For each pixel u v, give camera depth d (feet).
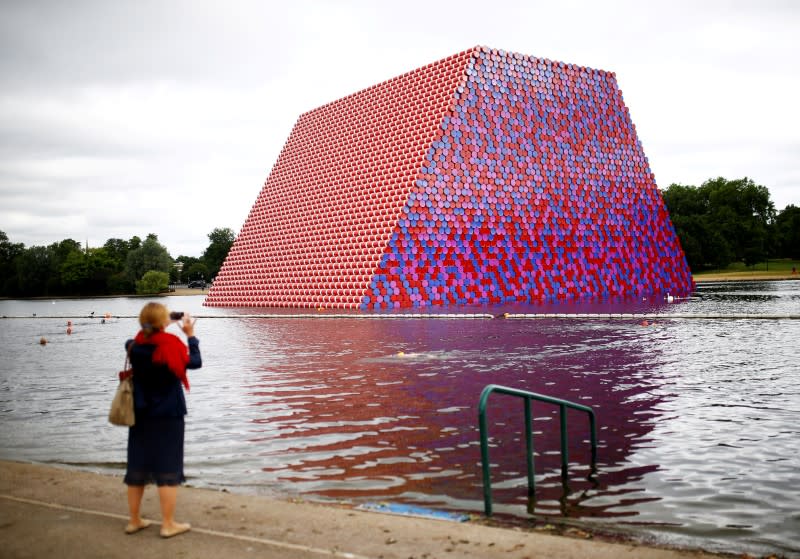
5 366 75.97
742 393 50.55
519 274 199.21
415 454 36.01
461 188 192.24
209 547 22.84
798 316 112.16
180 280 597.52
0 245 637.30
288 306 215.72
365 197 200.23
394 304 181.16
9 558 21.94
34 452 38.58
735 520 26.78
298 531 24.35
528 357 71.77
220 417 45.75
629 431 39.99
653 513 27.50
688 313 130.52
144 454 24.07
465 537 23.76
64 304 318.04
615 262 221.05
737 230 526.16
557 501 28.84
